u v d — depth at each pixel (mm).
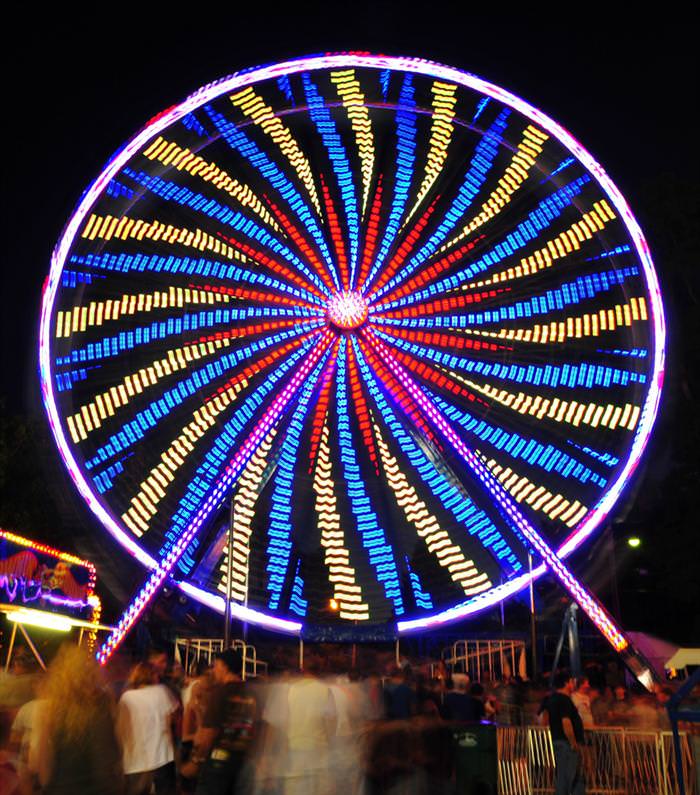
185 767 8508
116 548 22922
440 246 29250
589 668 24141
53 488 22547
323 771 8562
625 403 24375
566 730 12430
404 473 26453
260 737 8523
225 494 22703
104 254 24953
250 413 27391
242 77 25781
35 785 7355
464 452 22922
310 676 8930
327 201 29906
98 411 24172
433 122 27969
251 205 28766
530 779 14477
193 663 25375
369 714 10094
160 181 25875
